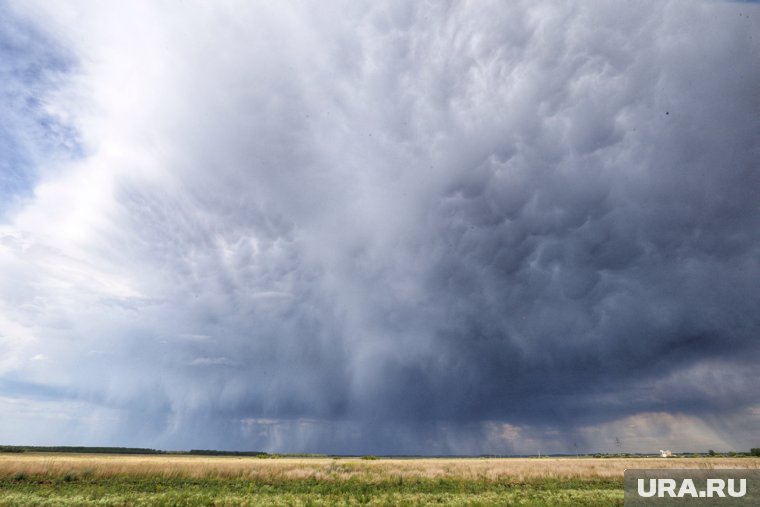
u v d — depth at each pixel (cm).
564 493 2831
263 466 4388
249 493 2970
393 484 3441
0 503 2372
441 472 4009
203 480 3631
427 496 2741
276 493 3009
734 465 4822
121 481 3447
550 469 4225
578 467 4425
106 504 2370
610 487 3197
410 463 5378
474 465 4772
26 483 3303
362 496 2677
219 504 2417
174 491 2883
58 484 3269
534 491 2970
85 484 3284
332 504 2439
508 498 2609
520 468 4312
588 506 2316
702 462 5491
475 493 2928
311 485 3428
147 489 3077
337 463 5097
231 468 4147
